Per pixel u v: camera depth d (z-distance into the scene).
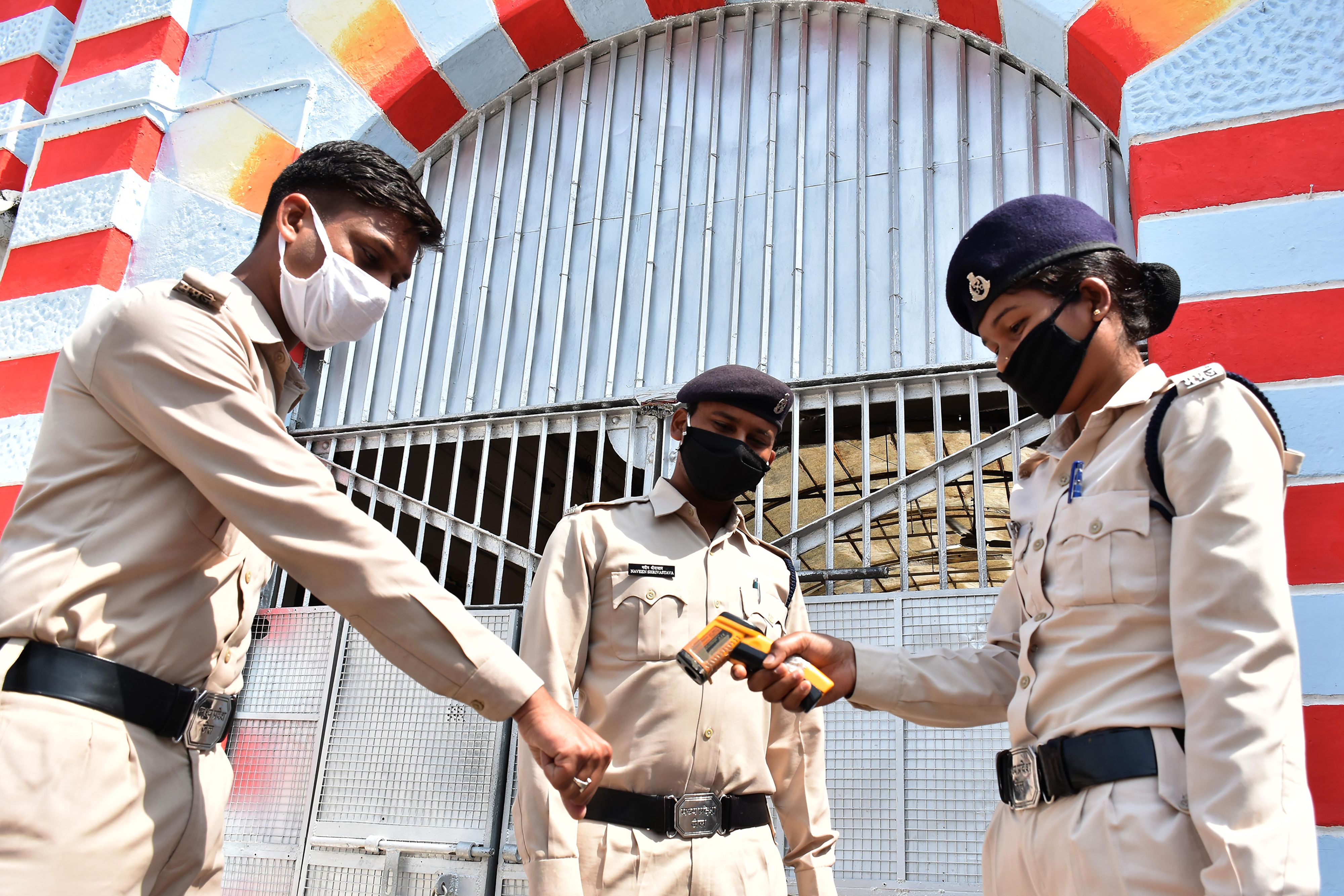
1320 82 2.79
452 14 3.98
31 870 1.29
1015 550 1.67
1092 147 3.29
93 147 4.02
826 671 1.78
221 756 1.64
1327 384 2.51
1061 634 1.48
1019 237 1.65
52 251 3.89
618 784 2.03
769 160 3.65
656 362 3.56
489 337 3.80
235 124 3.99
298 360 3.86
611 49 4.05
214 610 1.59
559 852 1.90
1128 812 1.28
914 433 3.82
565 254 3.81
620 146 3.90
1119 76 3.02
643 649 2.13
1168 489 1.41
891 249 3.39
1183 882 1.22
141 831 1.41
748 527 3.37
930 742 2.78
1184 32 2.99
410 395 3.82
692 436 2.36
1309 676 2.32
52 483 1.49
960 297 1.74
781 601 2.38
